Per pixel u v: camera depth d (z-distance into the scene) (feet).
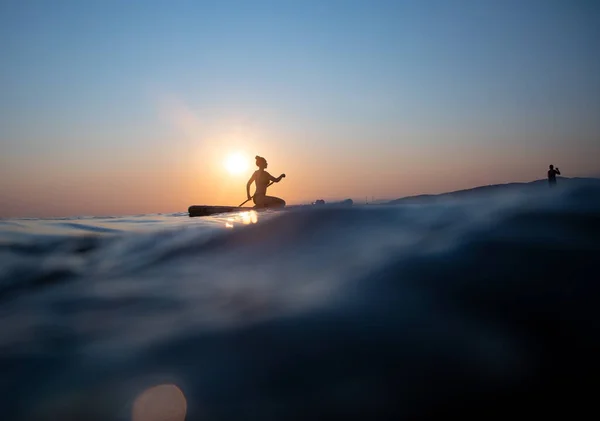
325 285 6.23
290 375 4.32
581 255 6.08
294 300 5.88
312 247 7.89
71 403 4.05
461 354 4.48
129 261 8.12
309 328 5.10
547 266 5.87
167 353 4.77
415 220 8.73
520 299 5.24
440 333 4.80
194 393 4.14
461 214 8.71
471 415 3.79
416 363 4.37
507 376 4.17
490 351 4.51
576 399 3.89
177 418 3.85
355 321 5.17
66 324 5.57
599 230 6.89
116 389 4.18
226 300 6.00
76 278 7.34
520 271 5.81
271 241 8.64
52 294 6.62
